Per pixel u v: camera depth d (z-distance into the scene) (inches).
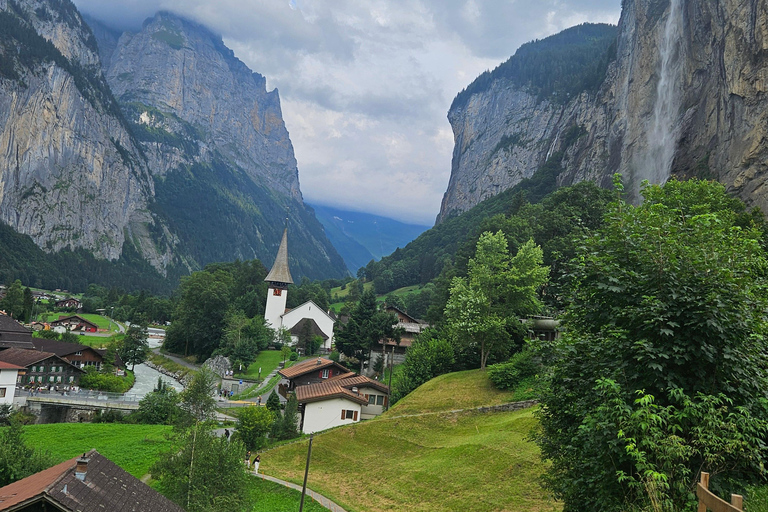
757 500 639.1
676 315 698.8
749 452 617.9
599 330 819.4
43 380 3474.4
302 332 5344.5
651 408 642.2
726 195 2556.6
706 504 417.7
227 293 5762.8
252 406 2488.9
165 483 1469.0
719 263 734.5
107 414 2901.1
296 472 2044.8
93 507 912.3
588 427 671.1
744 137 3887.8
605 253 805.9
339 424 2576.3
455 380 2751.0
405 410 2502.5
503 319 2765.7
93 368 3946.9
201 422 1777.8
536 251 2866.6
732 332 676.7
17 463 1381.6
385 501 1710.1
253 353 4672.7
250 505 1515.7
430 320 4143.7
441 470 1797.5
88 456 1103.0
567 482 768.9
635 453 564.1
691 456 631.2
